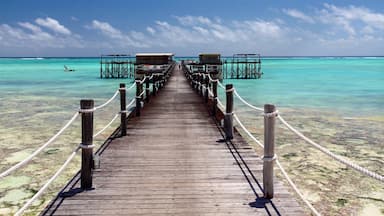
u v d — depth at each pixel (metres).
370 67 97.00
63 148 10.55
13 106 20.28
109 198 4.61
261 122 14.91
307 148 10.57
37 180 7.67
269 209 4.27
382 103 22.00
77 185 5.08
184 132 8.85
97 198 4.61
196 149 7.16
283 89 32.56
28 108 19.47
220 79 42.03
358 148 10.68
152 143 7.70
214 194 4.76
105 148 7.26
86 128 4.86
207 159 6.44
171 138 8.19
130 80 47.97
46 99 23.89
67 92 29.20
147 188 4.98
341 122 15.27
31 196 6.77
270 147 4.53
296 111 18.64
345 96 26.22
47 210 4.23
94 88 33.59
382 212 6.07
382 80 44.94
